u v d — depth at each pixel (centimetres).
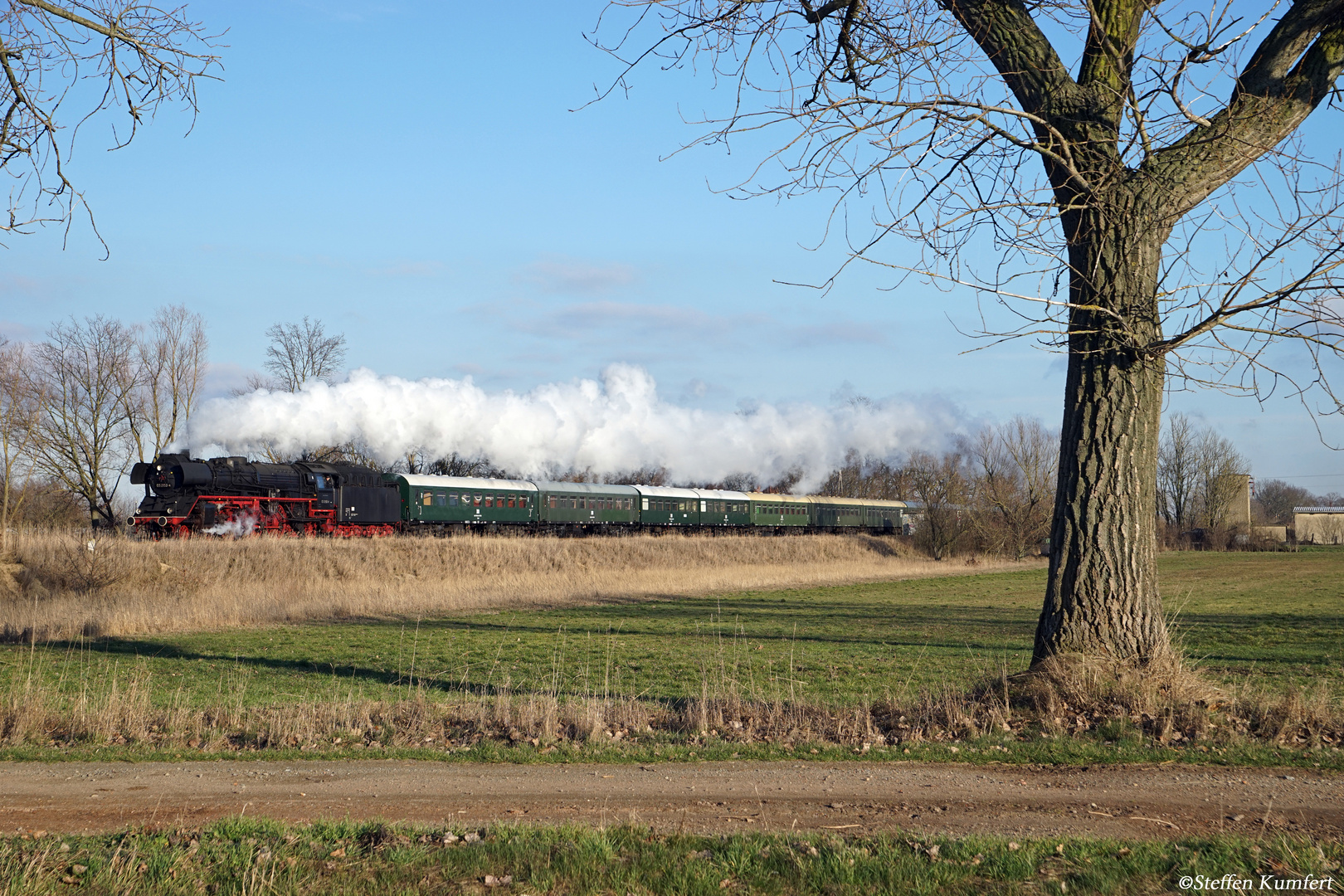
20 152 768
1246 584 4341
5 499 3509
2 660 1772
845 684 1523
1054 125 974
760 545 5434
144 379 4619
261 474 3775
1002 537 6094
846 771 849
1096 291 965
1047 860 591
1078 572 1009
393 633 2292
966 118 822
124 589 2641
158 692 1424
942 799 752
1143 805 722
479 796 793
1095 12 909
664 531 5650
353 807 763
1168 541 7944
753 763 888
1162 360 983
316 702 1260
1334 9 940
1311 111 982
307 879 569
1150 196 966
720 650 1953
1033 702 980
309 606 2745
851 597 3694
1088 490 1006
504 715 1073
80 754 956
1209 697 972
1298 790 754
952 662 1808
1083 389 1010
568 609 3052
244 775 876
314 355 5778
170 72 789
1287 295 786
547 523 4978
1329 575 4938
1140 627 995
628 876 565
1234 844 604
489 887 555
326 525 3991
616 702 1209
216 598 2680
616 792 796
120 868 588
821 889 551
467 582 3550
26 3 734
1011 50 987
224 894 548
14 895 532
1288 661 1723
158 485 3656
